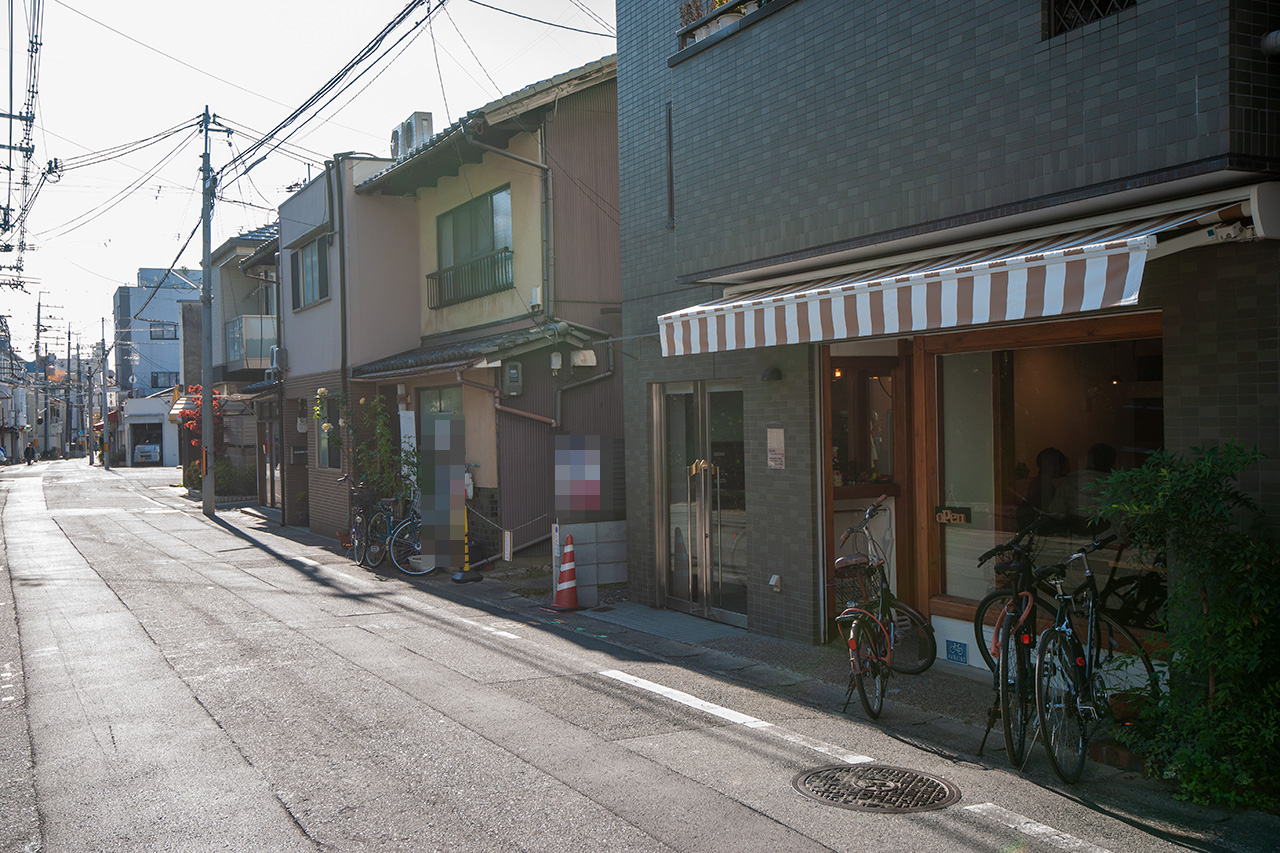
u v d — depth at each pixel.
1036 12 5.93
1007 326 7.09
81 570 14.02
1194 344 5.37
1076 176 5.70
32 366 98.62
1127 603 6.43
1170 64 5.18
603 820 4.52
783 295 6.73
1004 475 7.43
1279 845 4.27
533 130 14.17
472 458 14.72
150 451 65.62
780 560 8.77
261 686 7.12
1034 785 5.05
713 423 9.94
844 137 7.46
